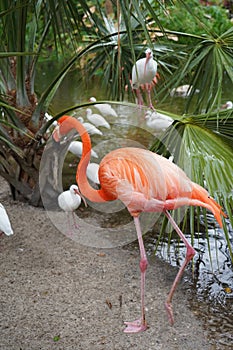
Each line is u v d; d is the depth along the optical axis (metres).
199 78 3.79
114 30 4.45
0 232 3.84
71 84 8.68
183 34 3.83
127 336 2.81
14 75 4.18
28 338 2.78
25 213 4.32
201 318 3.00
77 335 2.81
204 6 11.73
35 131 4.19
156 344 2.75
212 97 3.49
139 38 4.01
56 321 2.93
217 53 3.53
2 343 2.72
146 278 3.41
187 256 2.79
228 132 3.19
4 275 3.40
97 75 8.56
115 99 4.21
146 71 3.91
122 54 4.29
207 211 4.45
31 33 4.23
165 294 3.23
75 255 3.68
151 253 3.74
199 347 2.73
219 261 3.66
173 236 4.00
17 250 3.73
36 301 3.12
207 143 3.05
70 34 3.91
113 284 3.33
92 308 3.06
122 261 3.62
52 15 3.55
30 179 4.41
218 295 3.24
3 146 4.25
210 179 2.89
